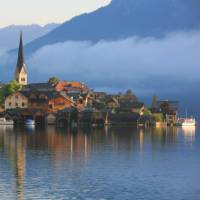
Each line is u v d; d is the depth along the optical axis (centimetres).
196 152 16025
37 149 15950
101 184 10719
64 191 10125
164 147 17512
